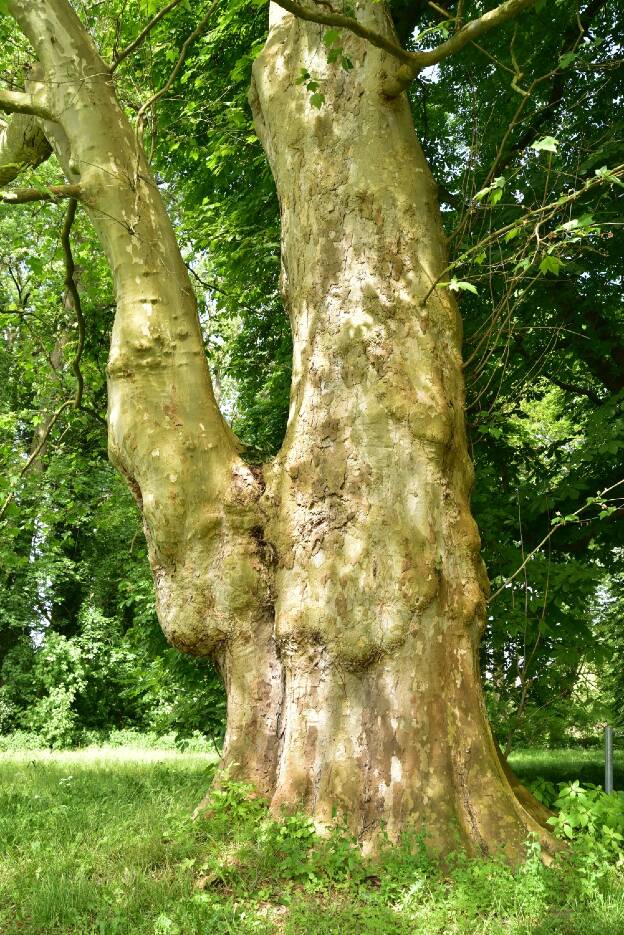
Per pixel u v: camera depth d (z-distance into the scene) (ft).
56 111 20.08
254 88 21.74
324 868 14.66
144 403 18.65
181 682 29.14
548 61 27.20
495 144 27.20
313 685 16.99
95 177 19.42
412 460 17.29
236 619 18.25
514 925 12.62
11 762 39.27
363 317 18.11
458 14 16.65
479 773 16.12
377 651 16.55
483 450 29.17
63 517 34.53
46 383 35.09
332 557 17.20
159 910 13.14
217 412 19.48
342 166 19.06
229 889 14.15
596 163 24.95
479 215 25.31
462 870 14.52
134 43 19.98
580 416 33.19
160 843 16.11
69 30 20.08
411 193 18.86
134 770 33.12
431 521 17.10
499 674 24.98
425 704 16.20
